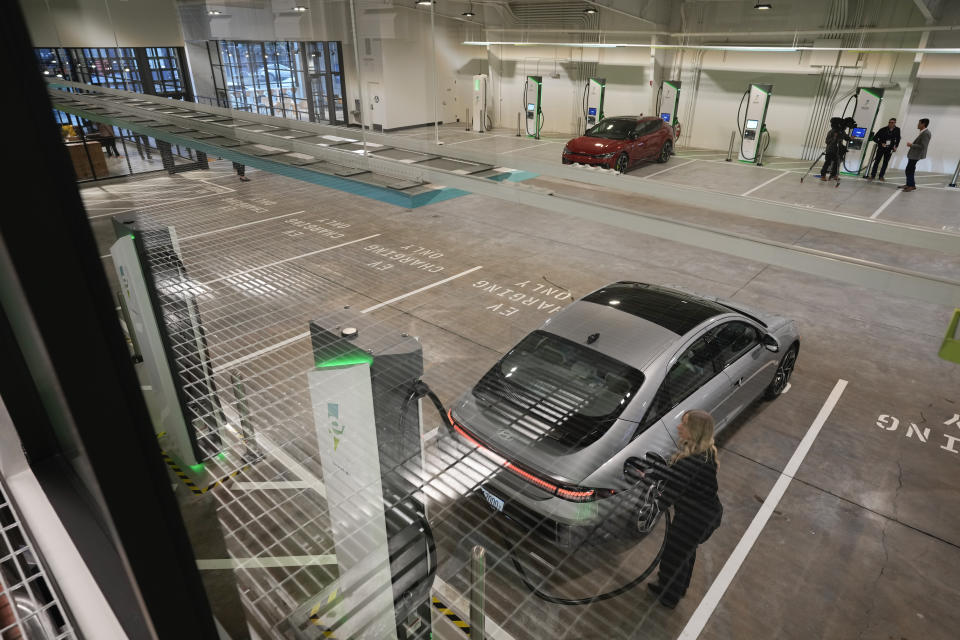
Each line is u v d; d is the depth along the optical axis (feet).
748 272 20.85
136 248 5.45
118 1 26.43
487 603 5.18
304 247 19.58
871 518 9.05
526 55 52.21
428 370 11.68
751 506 9.20
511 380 7.42
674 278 20.02
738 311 11.57
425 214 26.61
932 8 33.88
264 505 5.48
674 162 41.11
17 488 2.90
